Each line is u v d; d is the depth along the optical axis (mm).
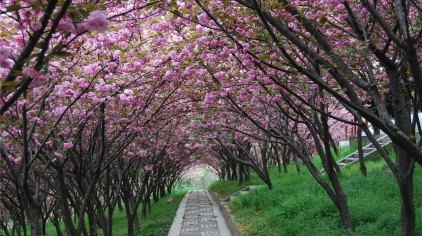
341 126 24484
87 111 6996
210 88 7379
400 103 4641
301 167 18812
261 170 13930
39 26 2414
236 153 20547
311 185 11125
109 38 5602
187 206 19984
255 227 8609
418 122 5992
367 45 4379
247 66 6168
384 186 9086
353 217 7344
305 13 4820
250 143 19688
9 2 2947
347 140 22438
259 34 4438
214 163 40188
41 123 6645
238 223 9523
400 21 3986
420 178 9133
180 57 6328
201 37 5348
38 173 7500
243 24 4992
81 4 2385
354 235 6273
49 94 6645
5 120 6805
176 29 5867
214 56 6137
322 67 3779
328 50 4258
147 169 12109
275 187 13156
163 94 8547
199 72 6902
